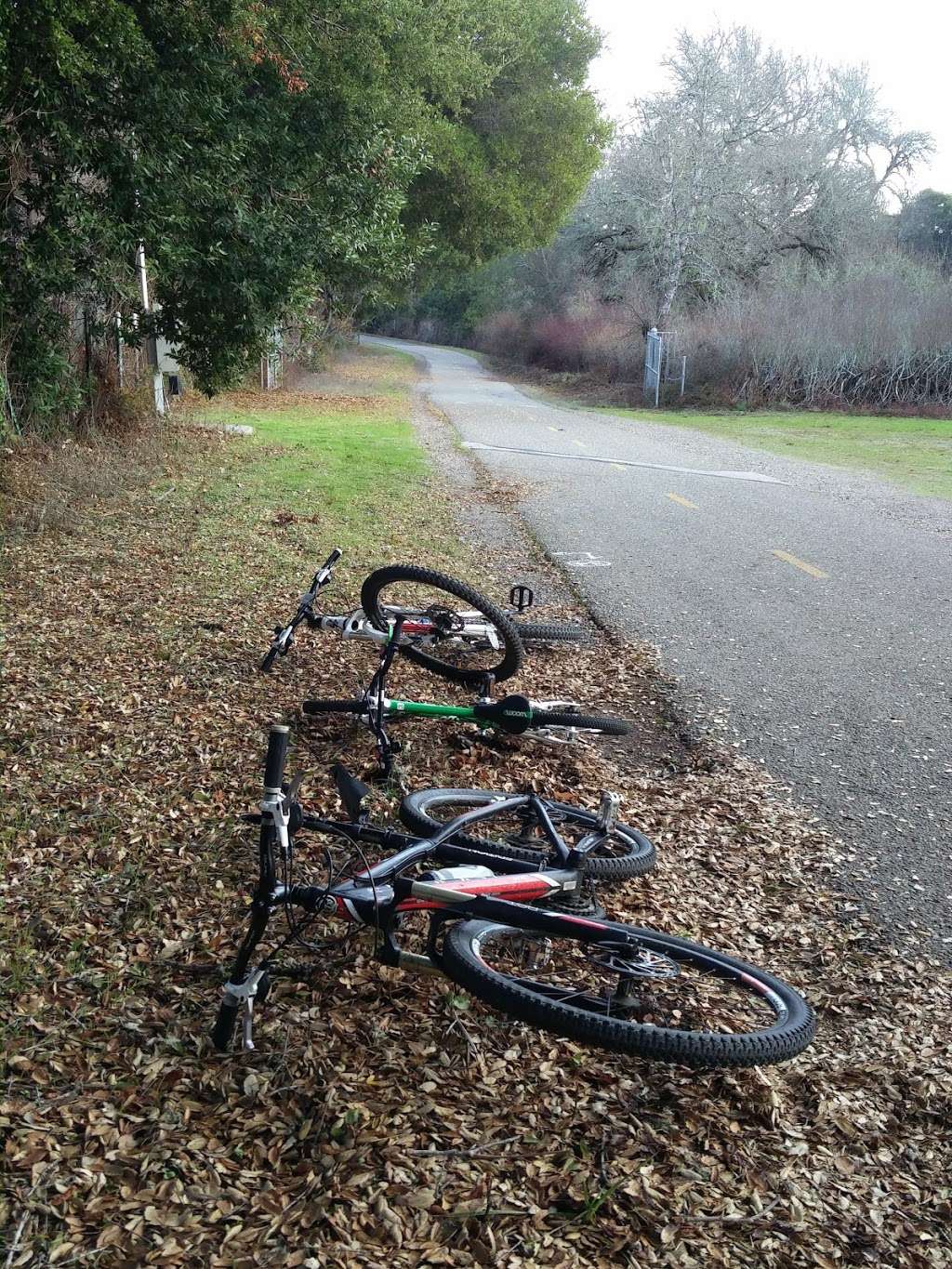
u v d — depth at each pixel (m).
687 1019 3.55
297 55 14.72
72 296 13.92
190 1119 2.98
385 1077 3.19
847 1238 2.75
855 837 5.17
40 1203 2.65
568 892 3.82
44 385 13.26
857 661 7.92
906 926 4.39
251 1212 2.67
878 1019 3.74
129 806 4.94
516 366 56.03
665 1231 2.71
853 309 34.44
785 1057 3.06
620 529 12.94
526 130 34.56
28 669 6.68
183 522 11.26
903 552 11.89
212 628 7.73
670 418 30.97
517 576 10.37
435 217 33.88
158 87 11.62
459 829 4.11
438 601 9.01
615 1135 3.03
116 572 9.18
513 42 31.17
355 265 15.95
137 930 3.93
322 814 4.89
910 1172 3.02
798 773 5.92
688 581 10.35
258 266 13.75
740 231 42.25
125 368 17.34
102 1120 2.95
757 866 4.85
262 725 6.00
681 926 4.24
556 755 5.95
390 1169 2.83
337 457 17.00
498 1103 3.13
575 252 54.78
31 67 10.70
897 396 33.00
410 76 22.47
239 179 13.44
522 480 16.69
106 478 12.66
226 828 4.74
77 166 11.94
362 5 15.98
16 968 3.63
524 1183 2.83
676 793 5.61
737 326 35.91
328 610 8.38
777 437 25.58
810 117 44.84
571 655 7.96
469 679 6.45
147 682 6.57
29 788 5.07
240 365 15.20
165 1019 3.41
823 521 13.86
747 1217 2.78
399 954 3.33
